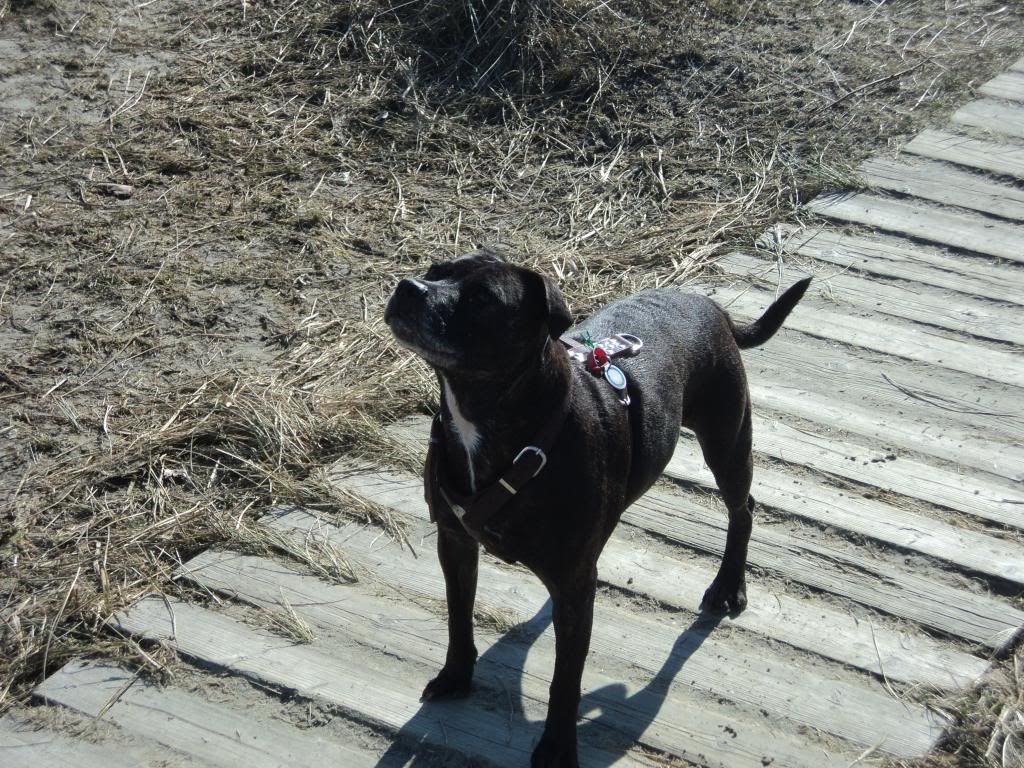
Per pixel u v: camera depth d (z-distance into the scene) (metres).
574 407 1.79
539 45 3.95
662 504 2.38
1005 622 2.14
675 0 4.25
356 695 2.00
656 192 3.40
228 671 2.04
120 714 1.98
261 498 2.39
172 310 2.89
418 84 3.91
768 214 3.28
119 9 4.33
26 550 2.26
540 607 2.16
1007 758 1.92
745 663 2.07
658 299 2.08
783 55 4.02
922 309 2.89
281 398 2.58
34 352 2.76
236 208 3.31
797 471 2.45
